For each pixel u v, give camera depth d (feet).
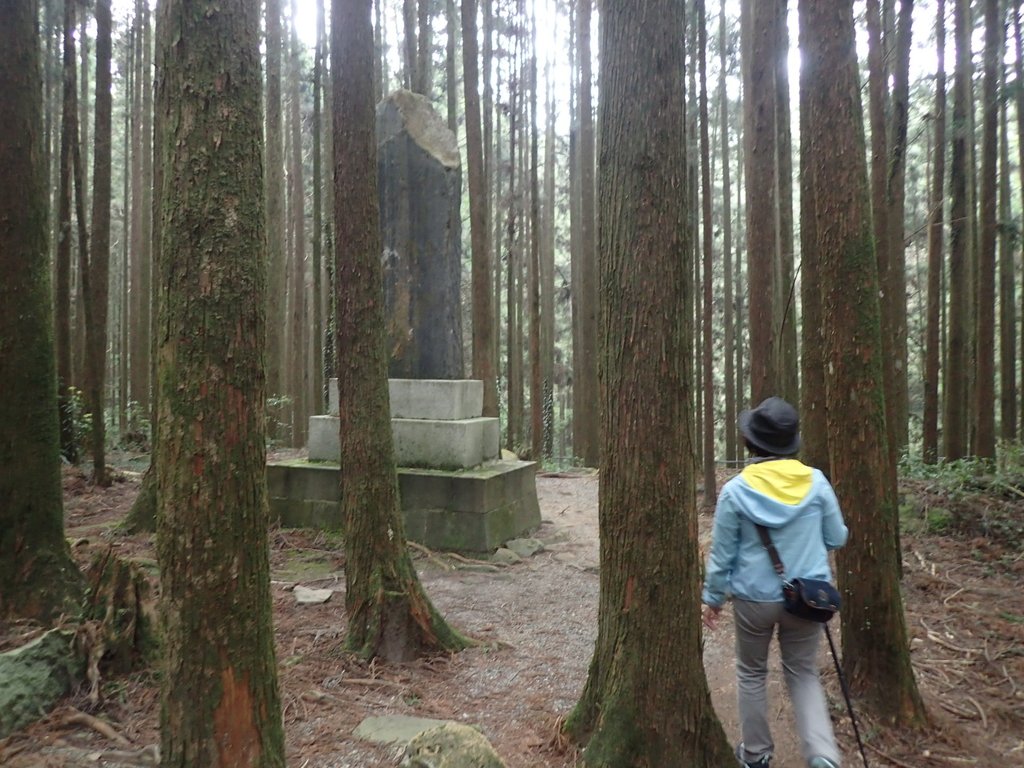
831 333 13.57
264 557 8.36
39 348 16.01
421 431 25.62
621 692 10.62
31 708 11.42
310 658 14.93
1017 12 32.53
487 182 57.00
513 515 25.99
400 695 13.73
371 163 15.29
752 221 27.22
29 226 15.99
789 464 10.96
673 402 10.46
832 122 13.51
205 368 7.88
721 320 80.89
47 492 15.90
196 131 7.89
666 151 10.36
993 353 33.91
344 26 14.99
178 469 7.97
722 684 15.20
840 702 13.23
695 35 34.96
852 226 13.38
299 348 59.41
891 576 13.14
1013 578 20.67
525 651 16.38
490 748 10.09
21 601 15.11
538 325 49.26
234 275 7.96
